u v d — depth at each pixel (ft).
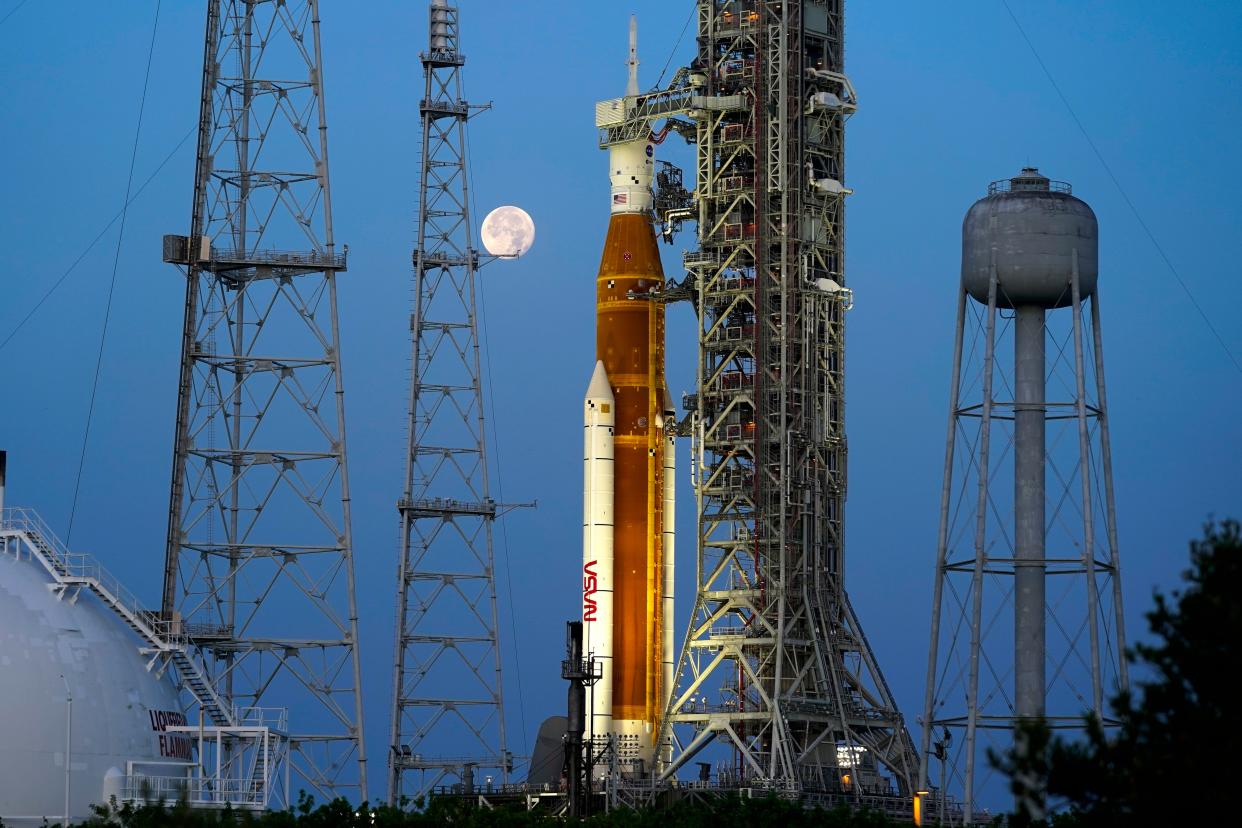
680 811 587.27
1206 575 291.17
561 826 568.00
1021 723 303.27
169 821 471.21
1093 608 559.38
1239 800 272.31
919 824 552.82
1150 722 290.15
